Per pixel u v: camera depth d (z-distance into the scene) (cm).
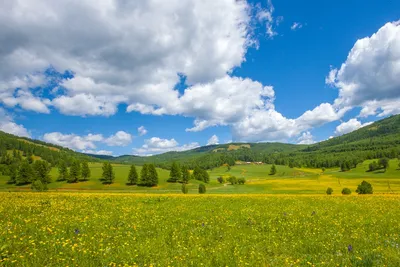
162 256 1095
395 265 1023
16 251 1018
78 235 1340
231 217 2009
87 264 964
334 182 14375
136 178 15325
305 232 1569
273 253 1195
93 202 2628
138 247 1194
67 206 2267
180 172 16162
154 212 2131
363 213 2284
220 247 1247
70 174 15288
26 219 1630
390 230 1622
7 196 3045
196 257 1111
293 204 2909
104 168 15350
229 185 15462
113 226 1594
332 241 1364
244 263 1040
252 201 3167
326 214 2233
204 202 2970
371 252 1165
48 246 1119
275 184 14225
